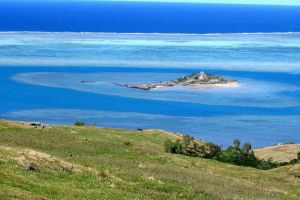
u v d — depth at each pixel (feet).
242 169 199.11
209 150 246.06
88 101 623.36
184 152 239.30
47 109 574.15
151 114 571.69
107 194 94.89
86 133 248.52
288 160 283.38
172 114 574.15
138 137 270.46
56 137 207.92
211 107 612.29
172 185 117.70
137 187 108.88
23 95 642.63
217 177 158.92
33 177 92.89
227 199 115.75
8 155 101.04
